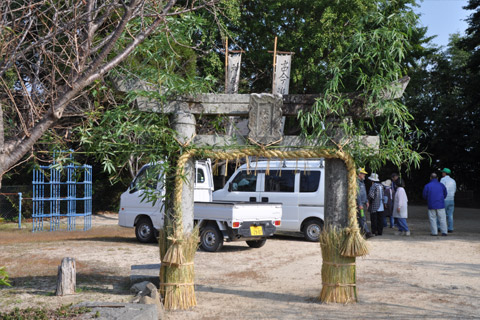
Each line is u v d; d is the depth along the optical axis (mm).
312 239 13281
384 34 6324
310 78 21250
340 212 6477
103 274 8328
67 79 4418
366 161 6691
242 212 11055
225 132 6684
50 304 5855
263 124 6281
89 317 4832
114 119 5859
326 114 6344
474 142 31906
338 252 6438
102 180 24875
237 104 6352
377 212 14758
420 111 34625
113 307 5297
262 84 22766
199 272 8836
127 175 23625
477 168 35375
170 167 6113
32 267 8922
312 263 9844
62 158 5395
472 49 26859
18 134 4039
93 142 5840
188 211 6340
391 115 6758
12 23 4488
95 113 5742
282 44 21344
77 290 6746
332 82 6340
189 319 5812
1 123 3695
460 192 33000
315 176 13383
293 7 21266
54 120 3977
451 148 34000
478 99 29453
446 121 33688
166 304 6223
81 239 13891
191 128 6297
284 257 10594
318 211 13156
